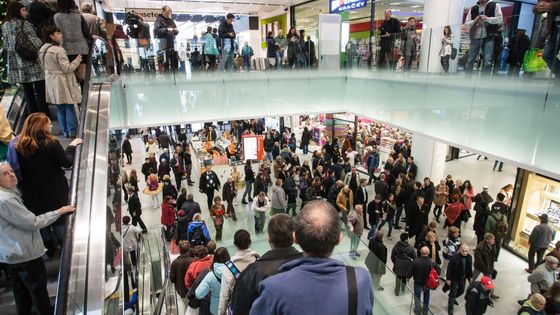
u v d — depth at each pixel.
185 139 17.14
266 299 1.23
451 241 7.39
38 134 2.94
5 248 2.43
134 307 4.65
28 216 2.40
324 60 11.12
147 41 9.27
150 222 10.98
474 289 6.09
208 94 10.25
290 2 16.98
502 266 8.36
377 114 9.91
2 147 3.66
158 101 9.77
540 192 8.62
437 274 6.48
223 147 16.52
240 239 3.04
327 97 11.43
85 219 2.53
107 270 2.30
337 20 10.91
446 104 7.33
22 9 4.55
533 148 5.55
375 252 6.97
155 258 7.75
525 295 7.30
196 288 4.24
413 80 8.25
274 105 10.98
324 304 1.18
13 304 2.82
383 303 6.30
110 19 18.31
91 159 3.22
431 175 10.89
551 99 5.20
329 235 1.28
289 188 10.39
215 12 18.94
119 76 8.32
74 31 5.16
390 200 9.33
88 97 4.22
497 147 6.21
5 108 5.08
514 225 9.06
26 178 2.96
